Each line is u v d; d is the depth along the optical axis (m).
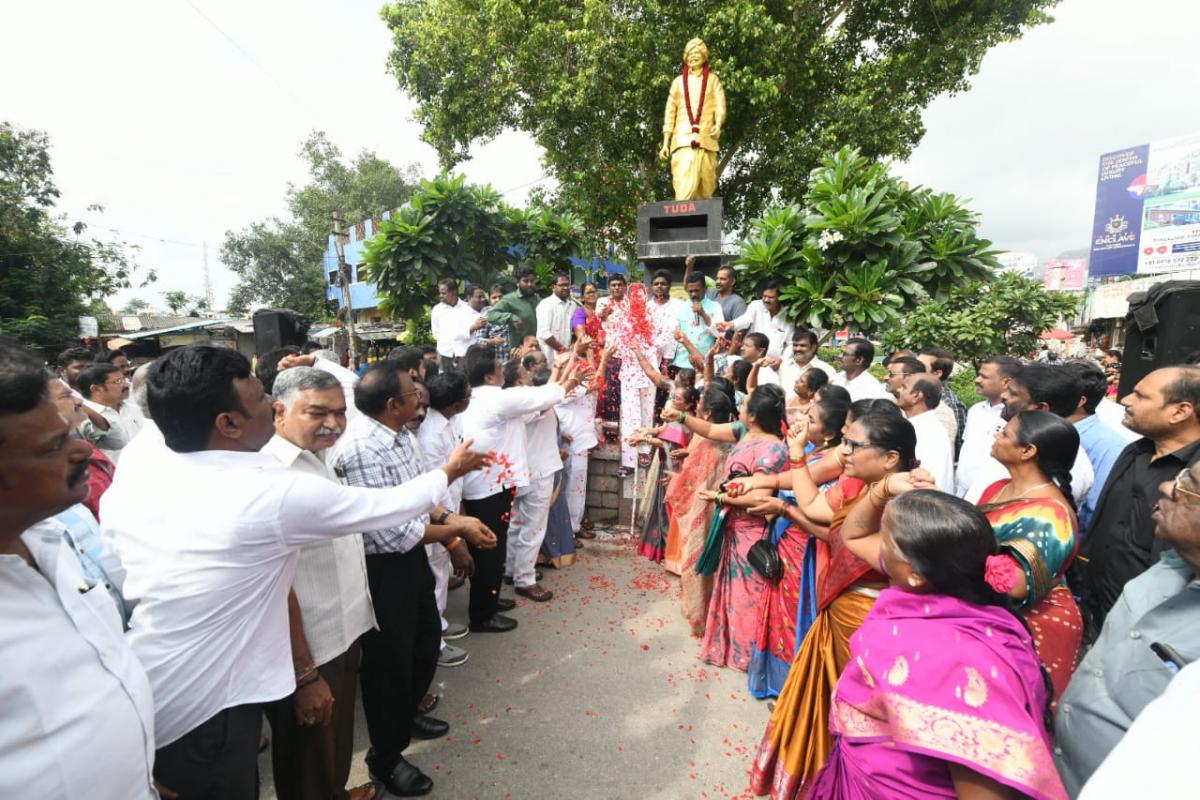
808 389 4.08
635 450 5.28
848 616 2.15
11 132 16.50
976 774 1.18
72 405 1.96
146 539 1.53
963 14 12.23
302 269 32.16
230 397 1.60
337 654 2.13
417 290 8.90
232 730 1.60
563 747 2.79
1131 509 2.39
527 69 12.40
